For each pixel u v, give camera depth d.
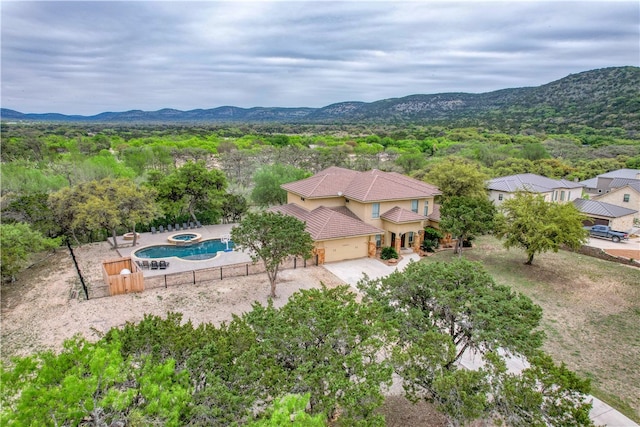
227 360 10.67
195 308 22.12
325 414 9.83
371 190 33.22
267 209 39.72
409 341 13.00
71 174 46.06
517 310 13.23
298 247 22.42
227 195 42.50
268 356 11.25
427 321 13.61
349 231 30.56
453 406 10.69
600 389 15.84
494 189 46.03
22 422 7.63
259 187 43.31
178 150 75.62
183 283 25.64
